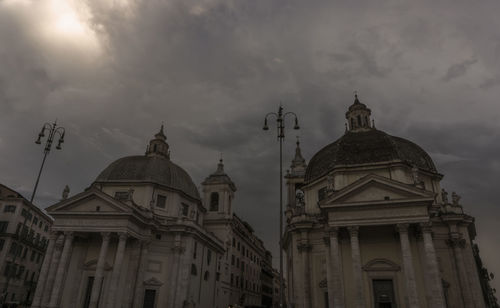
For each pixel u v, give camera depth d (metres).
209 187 58.03
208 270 46.38
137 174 42.34
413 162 33.06
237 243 62.50
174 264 38.00
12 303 43.69
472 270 28.97
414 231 26.62
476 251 37.66
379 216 26.06
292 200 46.59
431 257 24.27
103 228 33.12
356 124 40.59
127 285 34.53
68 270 34.66
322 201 27.39
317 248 33.88
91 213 33.47
